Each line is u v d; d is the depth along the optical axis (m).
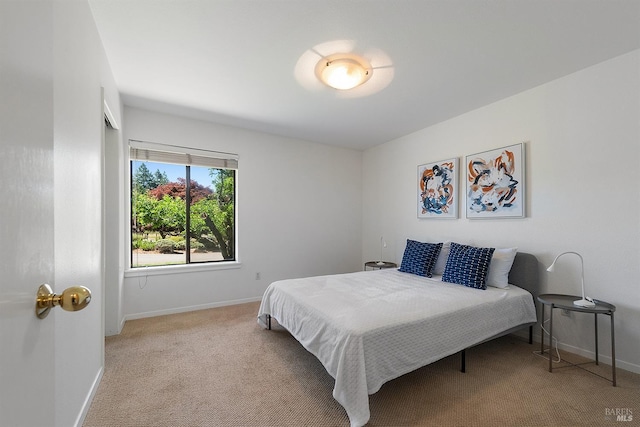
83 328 1.55
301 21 1.74
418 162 3.77
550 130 2.46
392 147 4.20
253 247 3.80
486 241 2.96
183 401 1.69
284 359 2.21
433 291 2.39
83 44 1.54
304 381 1.92
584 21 1.72
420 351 1.77
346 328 1.65
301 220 4.20
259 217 3.85
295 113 3.21
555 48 2.00
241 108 3.07
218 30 1.83
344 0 1.57
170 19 1.73
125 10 1.65
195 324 2.93
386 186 4.31
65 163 1.29
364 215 4.75
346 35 1.87
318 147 4.37
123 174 2.95
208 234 3.64
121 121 2.85
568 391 1.80
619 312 2.08
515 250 2.60
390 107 3.02
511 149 2.71
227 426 1.50
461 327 1.99
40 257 0.60
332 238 4.48
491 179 2.89
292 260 4.11
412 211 3.85
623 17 1.68
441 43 1.94
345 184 4.62
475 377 1.97
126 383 1.87
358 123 3.50
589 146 2.24
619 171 2.08
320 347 1.80
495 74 2.35
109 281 2.66
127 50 2.05
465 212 3.16
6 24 0.48
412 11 1.65
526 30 1.80
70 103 1.35
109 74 2.21
